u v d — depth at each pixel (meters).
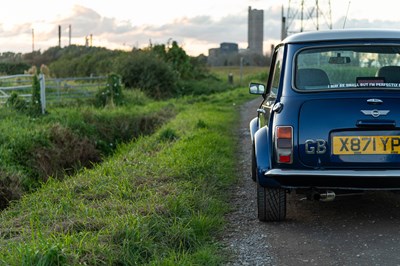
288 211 6.48
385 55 5.65
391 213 6.18
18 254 4.39
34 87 18.39
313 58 5.69
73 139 14.91
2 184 10.58
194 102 27.08
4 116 16.95
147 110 20.25
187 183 7.23
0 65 46.59
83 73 41.72
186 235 5.29
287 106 5.45
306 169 5.33
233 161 10.11
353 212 6.29
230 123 16.94
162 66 30.14
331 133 5.30
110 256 4.48
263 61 84.94
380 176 5.16
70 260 4.32
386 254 4.85
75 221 5.43
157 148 11.14
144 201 6.22
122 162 9.18
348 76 5.58
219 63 85.88
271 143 5.57
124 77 29.23
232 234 5.74
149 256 4.82
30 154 12.91
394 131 5.27
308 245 5.23
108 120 17.89
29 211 6.62
